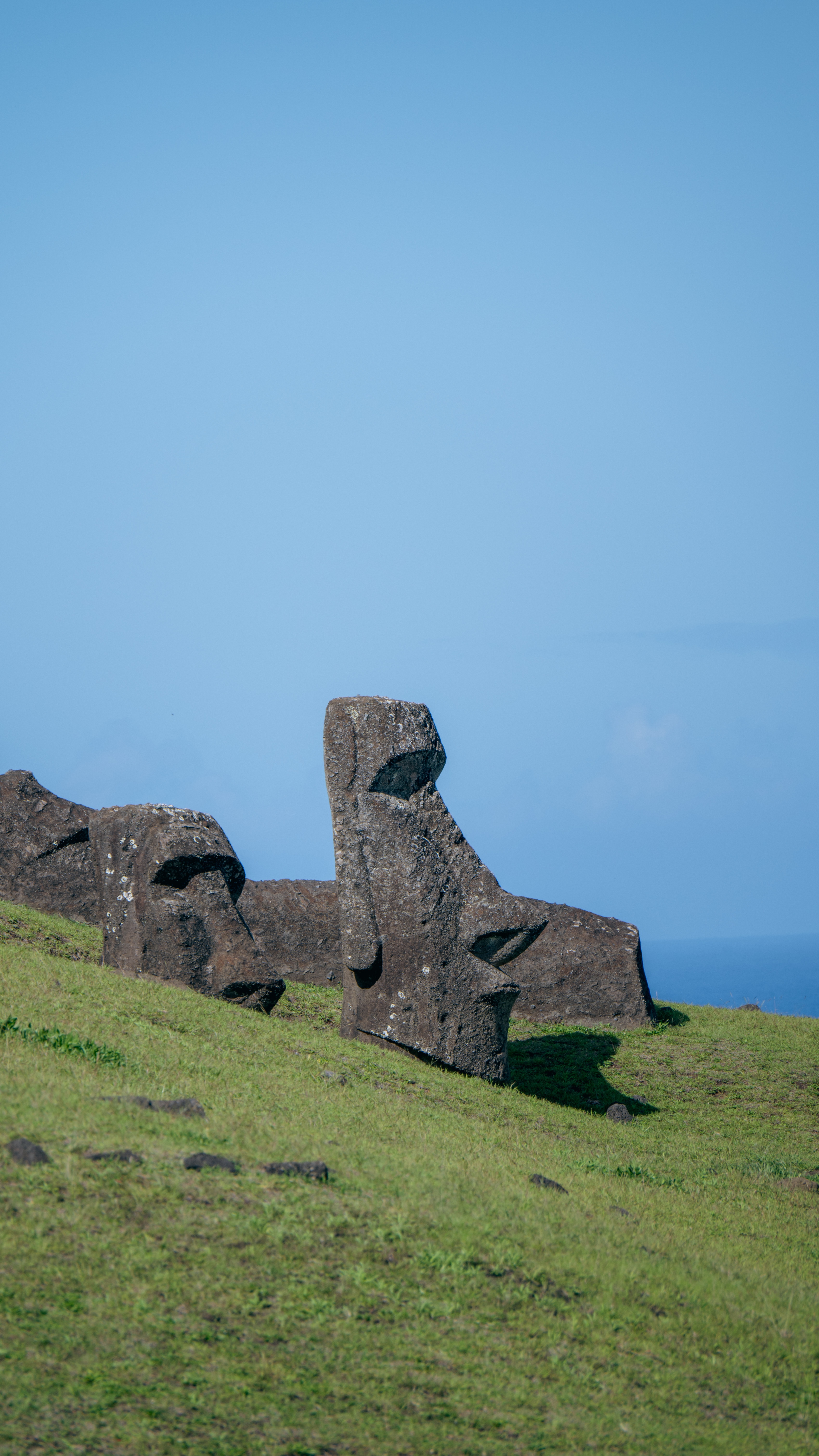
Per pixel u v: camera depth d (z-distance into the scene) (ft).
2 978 119.24
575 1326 62.39
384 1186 75.05
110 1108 79.36
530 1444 51.34
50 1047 94.94
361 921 142.41
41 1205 62.08
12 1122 72.38
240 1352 53.78
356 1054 129.59
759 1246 87.66
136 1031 110.01
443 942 140.56
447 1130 103.35
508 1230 72.38
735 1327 67.10
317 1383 52.80
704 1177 113.19
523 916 143.13
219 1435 48.26
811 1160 129.08
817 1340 68.39
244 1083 100.42
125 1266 58.23
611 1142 123.13
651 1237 80.94
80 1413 48.06
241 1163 73.67
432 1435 50.75
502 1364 57.36
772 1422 57.93
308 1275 61.00
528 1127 119.75
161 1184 66.69
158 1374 51.29
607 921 201.57
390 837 143.02
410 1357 56.08
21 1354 50.67
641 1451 52.39
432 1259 64.95
